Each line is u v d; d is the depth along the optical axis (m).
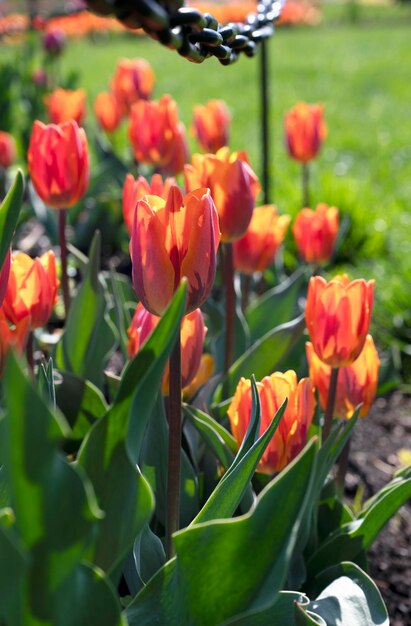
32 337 0.77
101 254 1.52
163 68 5.61
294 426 0.71
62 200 0.87
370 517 0.74
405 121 3.32
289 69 5.36
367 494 1.04
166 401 0.77
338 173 2.31
